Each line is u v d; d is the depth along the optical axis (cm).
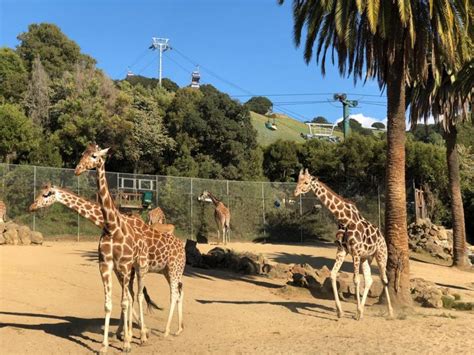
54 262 1791
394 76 1392
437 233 3164
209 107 4150
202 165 3984
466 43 1470
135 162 3969
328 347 857
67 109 3697
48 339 890
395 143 1384
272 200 3456
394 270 1338
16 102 3959
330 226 3534
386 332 988
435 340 912
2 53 4238
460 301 1532
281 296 1455
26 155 3450
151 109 4131
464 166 4184
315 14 1484
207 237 3175
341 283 1448
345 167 4066
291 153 4506
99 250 843
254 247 2852
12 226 2364
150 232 930
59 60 4575
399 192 1364
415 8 1357
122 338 895
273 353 826
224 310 1208
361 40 1456
